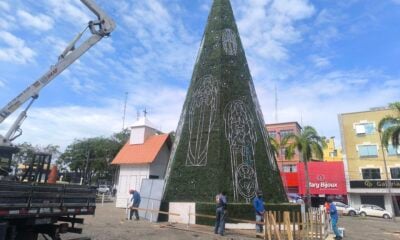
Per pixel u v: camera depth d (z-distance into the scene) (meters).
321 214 17.95
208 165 21.11
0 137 11.19
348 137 52.16
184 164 22.22
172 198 21.39
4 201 8.03
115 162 34.12
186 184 21.36
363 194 49.22
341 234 18.77
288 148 43.84
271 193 21.28
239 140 21.80
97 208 30.33
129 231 15.91
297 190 53.88
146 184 24.06
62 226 10.29
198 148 22.09
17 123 12.28
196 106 23.64
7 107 12.20
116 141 69.88
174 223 19.97
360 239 18.95
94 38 14.88
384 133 37.53
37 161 11.39
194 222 19.67
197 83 24.44
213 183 20.36
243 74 24.52
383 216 42.66
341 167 51.56
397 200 48.12
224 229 16.72
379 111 50.75
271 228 14.76
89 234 14.12
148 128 36.12
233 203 19.25
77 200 10.71
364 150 50.53
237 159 21.19
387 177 46.75
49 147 65.50
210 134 22.00
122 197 33.03
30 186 8.84
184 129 23.62
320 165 52.47
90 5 14.86
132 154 34.25
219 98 22.81
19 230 9.13
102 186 64.75
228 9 26.80
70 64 14.16
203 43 25.98
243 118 22.62
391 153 48.81
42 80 13.18
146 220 21.42
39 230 9.85
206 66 24.50
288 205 19.86
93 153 66.81
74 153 67.00
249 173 21.03
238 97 23.16
